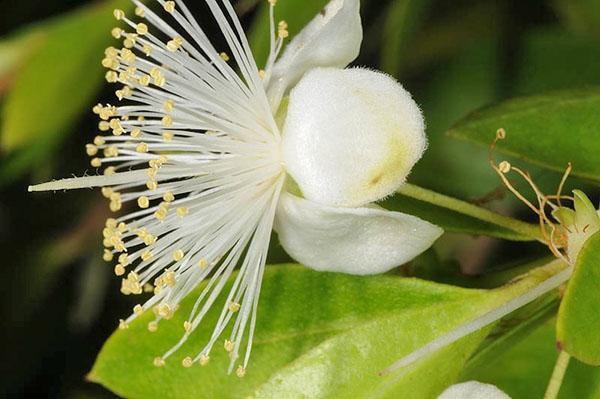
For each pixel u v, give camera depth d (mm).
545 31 160
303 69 138
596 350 124
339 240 135
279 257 147
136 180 138
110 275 167
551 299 136
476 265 159
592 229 132
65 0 168
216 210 139
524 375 140
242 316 137
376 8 163
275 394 133
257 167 138
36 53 155
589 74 158
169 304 137
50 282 169
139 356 141
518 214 156
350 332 133
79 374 169
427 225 133
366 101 133
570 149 140
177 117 139
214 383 140
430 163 158
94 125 166
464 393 130
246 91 139
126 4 155
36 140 160
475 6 164
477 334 133
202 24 161
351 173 133
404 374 133
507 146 140
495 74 161
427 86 162
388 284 138
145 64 139
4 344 169
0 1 167
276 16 147
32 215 170
